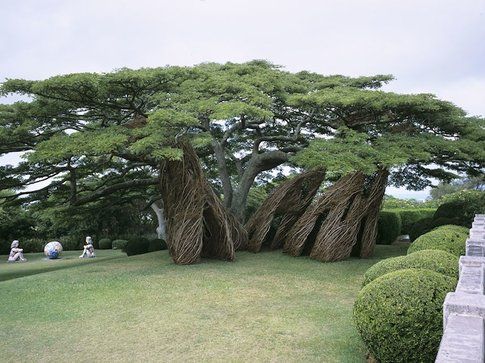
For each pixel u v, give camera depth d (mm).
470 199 16891
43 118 13023
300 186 16141
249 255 15242
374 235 14727
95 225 30516
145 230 33219
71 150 10758
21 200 15523
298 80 17359
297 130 17078
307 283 10711
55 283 11172
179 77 13328
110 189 16094
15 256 23438
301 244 14727
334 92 14164
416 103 12961
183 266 13109
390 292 5148
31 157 10891
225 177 17656
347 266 13039
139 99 13750
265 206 16250
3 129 12281
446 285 5102
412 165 16953
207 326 7469
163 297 9391
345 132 14180
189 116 11430
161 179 13625
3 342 6977
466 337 2891
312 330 7156
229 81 14305
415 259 6598
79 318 8102
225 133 18031
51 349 6645
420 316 4895
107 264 14195
